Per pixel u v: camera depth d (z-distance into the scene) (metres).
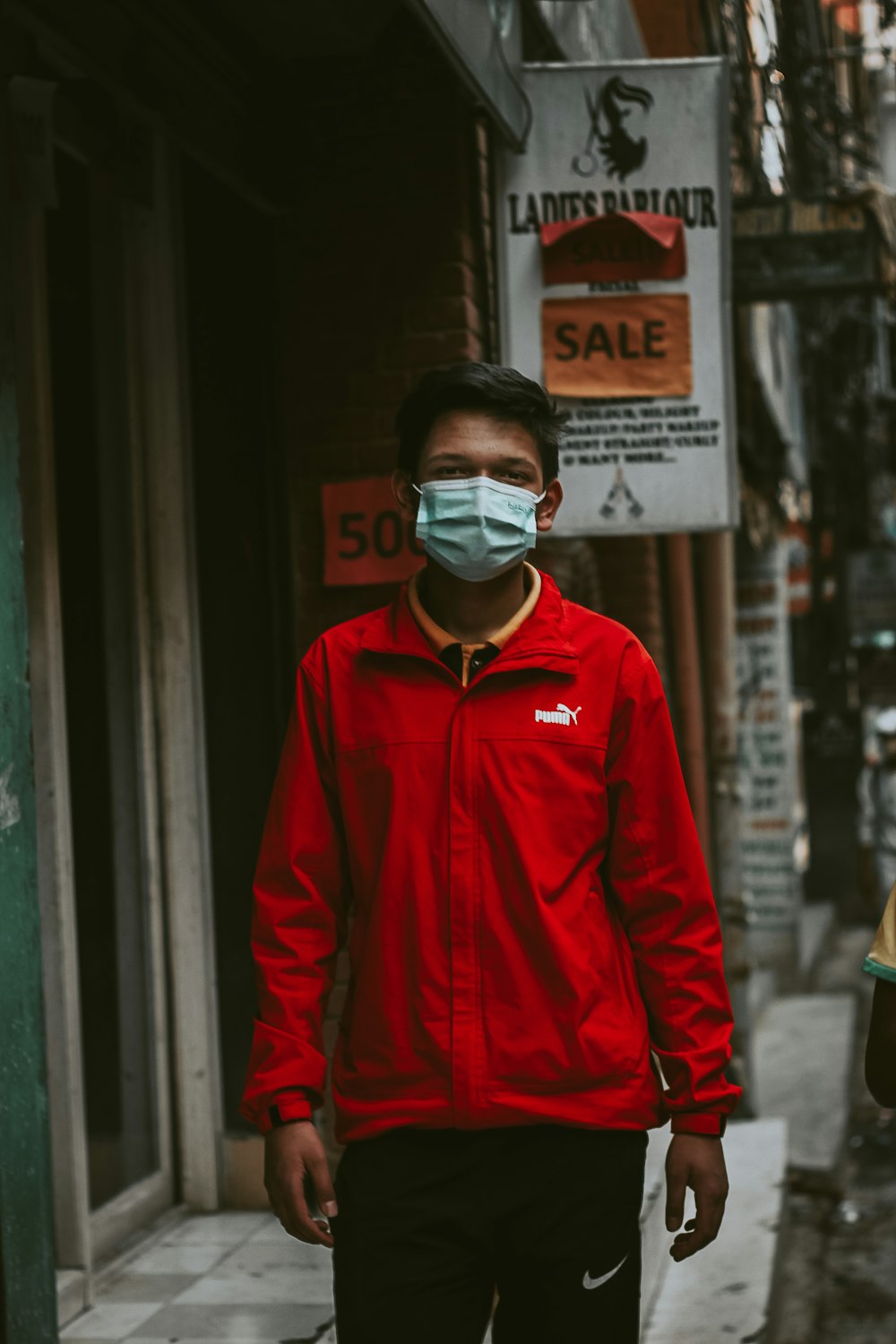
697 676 7.06
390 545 4.61
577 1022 2.09
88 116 3.85
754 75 7.83
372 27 4.39
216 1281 3.85
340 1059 2.21
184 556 4.49
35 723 3.74
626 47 6.39
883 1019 2.05
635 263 4.51
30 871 2.64
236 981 4.51
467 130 4.62
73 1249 3.70
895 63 7.34
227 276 4.62
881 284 5.84
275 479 4.66
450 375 2.19
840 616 14.80
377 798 2.16
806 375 12.16
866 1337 4.98
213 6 4.12
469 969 2.10
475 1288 2.11
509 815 2.10
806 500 15.50
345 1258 2.10
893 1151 7.36
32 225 3.74
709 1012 2.18
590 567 6.49
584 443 4.52
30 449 3.73
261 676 4.59
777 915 11.00
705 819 7.07
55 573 3.81
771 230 5.78
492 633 2.21
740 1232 5.11
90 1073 4.04
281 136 4.63
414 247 4.59
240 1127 4.51
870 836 12.52
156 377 4.46
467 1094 2.07
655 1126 2.19
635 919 2.22
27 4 3.07
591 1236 2.08
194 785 4.46
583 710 2.17
